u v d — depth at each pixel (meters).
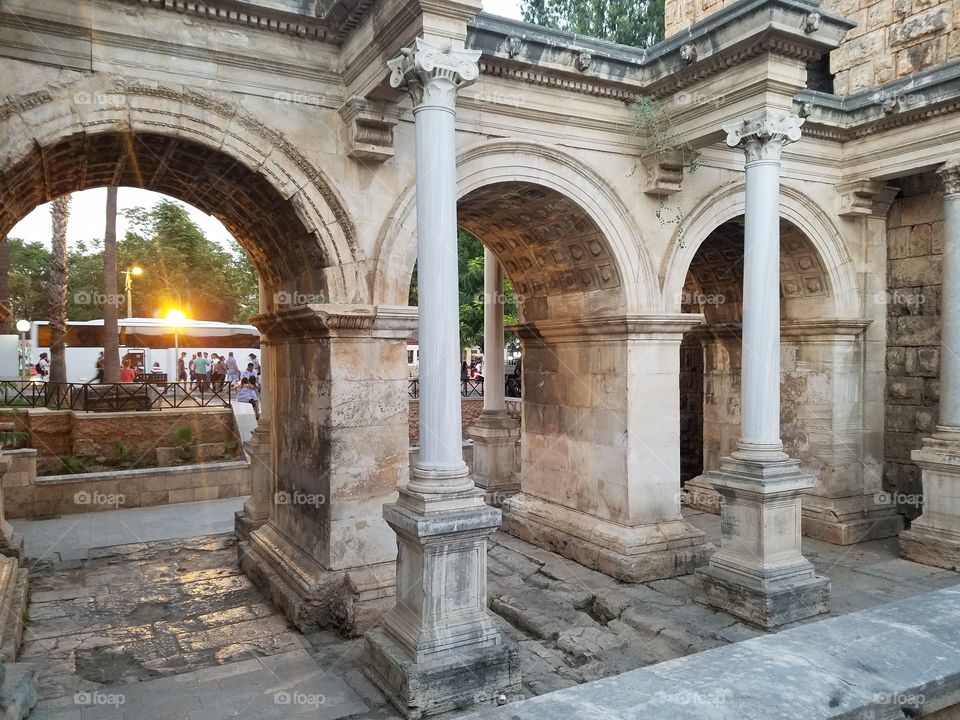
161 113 6.27
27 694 5.33
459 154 7.53
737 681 1.90
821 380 10.70
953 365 9.32
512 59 7.59
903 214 10.80
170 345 25.83
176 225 34.12
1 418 14.41
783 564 7.42
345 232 7.09
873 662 2.00
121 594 8.23
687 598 7.95
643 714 1.72
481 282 21.88
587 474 9.46
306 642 6.68
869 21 11.06
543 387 10.43
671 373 8.95
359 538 7.08
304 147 6.89
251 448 10.14
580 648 6.66
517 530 10.45
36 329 24.23
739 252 11.20
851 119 10.05
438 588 5.61
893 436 10.98
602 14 22.50
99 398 16.00
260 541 8.77
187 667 6.27
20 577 7.86
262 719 5.36
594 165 8.45
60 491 11.94
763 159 7.50
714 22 7.34
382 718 5.36
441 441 5.85
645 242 8.80
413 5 5.64
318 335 7.18
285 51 6.78
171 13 6.28
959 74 8.67
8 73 5.73
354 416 7.04
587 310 9.53
